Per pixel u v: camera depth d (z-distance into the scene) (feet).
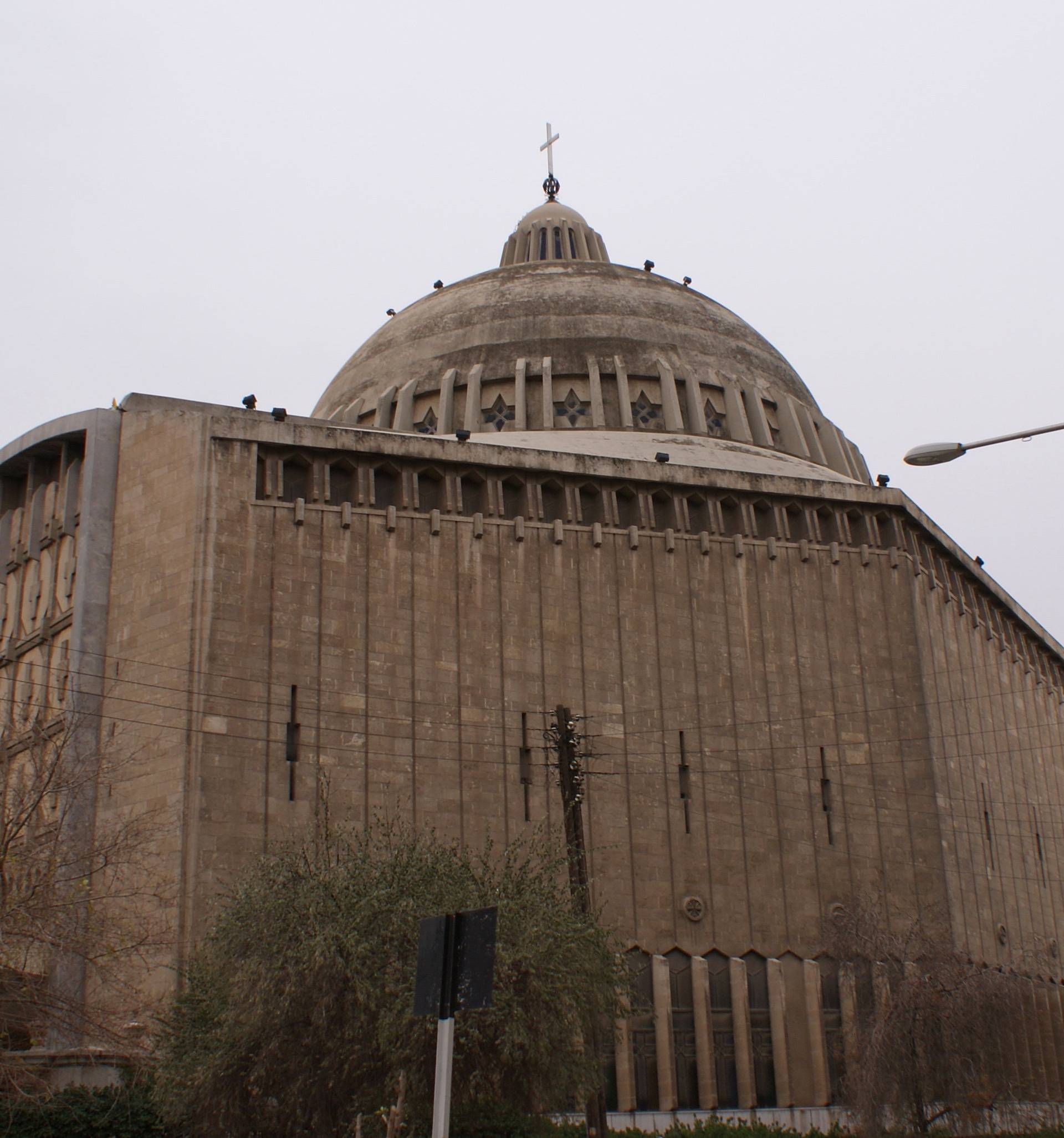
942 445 80.43
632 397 221.87
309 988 100.53
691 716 166.91
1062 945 210.38
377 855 113.80
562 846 124.26
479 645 158.81
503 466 166.09
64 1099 114.01
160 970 134.41
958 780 184.65
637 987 153.28
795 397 238.27
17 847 121.70
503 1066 99.04
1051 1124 159.84
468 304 234.58
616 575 168.66
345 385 238.27
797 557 179.22
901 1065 131.13
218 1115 103.24
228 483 152.76
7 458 177.27
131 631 150.82
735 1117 151.12
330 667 150.82
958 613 199.62
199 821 139.54
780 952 162.09
